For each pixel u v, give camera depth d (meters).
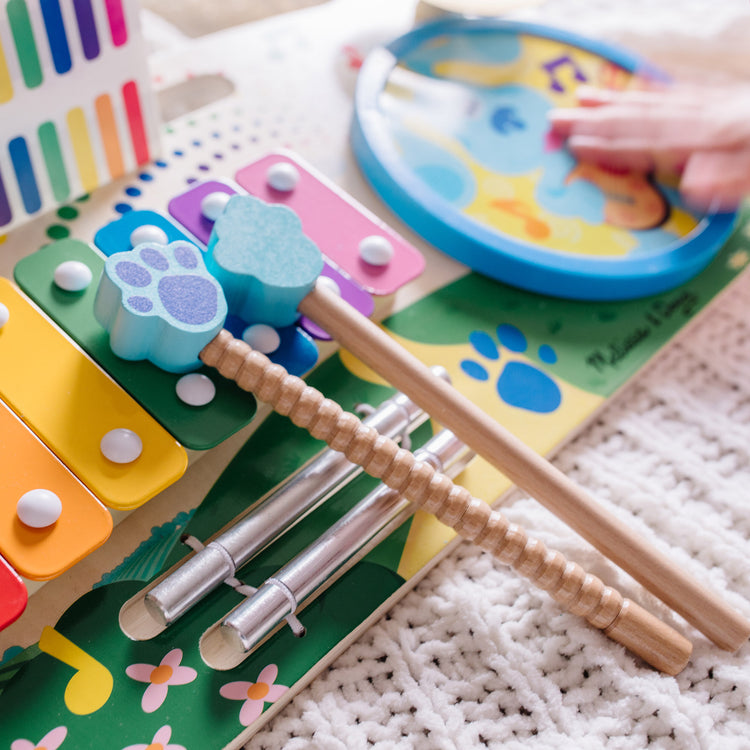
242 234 0.50
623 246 0.65
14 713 0.41
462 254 0.63
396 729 0.43
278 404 0.46
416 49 0.74
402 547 0.49
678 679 0.46
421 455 0.49
